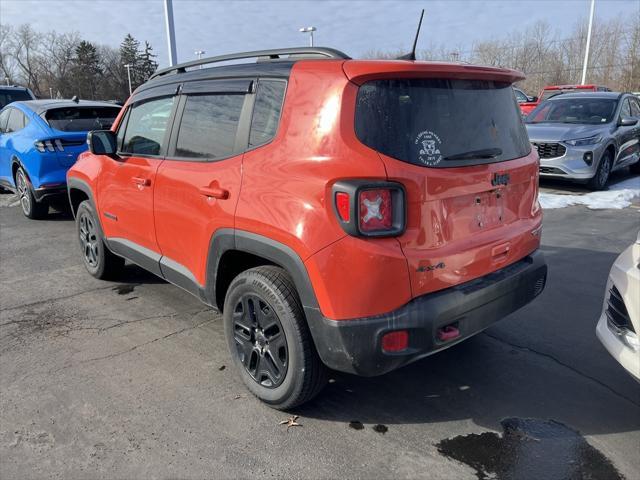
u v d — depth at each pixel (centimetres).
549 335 378
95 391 313
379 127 239
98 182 439
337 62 253
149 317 418
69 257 580
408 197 237
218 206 294
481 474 243
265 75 285
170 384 320
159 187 351
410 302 243
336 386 318
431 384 319
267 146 272
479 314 267
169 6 1077
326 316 244
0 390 314
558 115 1015
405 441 266
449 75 259
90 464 252
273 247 260
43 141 686
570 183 991
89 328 398
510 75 290
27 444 266
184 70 367
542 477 240
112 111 788
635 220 709
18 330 395
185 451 260
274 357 281
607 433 270
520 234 296
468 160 263
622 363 260
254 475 244
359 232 229
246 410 293
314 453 258
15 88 1288
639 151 1084
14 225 735
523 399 302
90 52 7981
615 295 273
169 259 362
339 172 234
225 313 307
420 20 287
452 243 256
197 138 327
